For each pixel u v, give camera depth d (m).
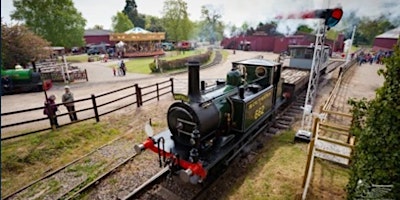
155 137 5.94
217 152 5.40
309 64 15.84
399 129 3.22
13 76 14.59
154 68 22.61
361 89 15.14
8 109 11.35
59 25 31.62
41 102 12.61
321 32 6.82
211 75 20.75
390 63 3.23
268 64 7.88
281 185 5.27
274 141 7.63
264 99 7.53
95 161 6.57
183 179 4.65
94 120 9.49
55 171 6.06
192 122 5.02
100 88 15.93
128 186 5.50
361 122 5.11
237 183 5.48
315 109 11.02
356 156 4.13
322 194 4.94
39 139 7.43
